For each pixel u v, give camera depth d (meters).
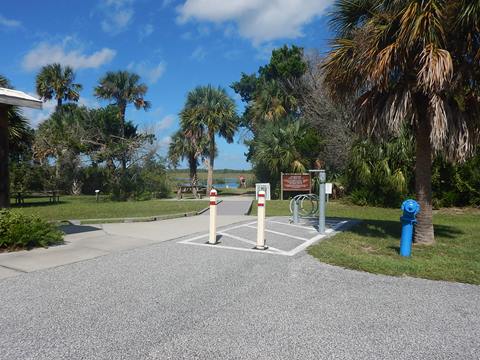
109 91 34.00
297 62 30.89
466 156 8.44
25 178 28.03
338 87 8.71
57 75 38.56
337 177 22.17
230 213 14.93
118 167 25.34
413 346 3.65
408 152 16.59
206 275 5.93
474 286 5.54
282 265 6.59
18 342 3.62
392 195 17.30
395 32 7.64
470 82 8.31
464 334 3.92
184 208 16.88
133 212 15.06
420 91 7.94
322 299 4.90
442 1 7.15
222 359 3.36
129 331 3.89
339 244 8.50
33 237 7.73
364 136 9.02
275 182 24.98
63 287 5.27
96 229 10.34
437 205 16.27
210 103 28.84
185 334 3.84
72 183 31.59
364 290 5.28
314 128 24.73
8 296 4.89
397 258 7.21
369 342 3.71
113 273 5.99
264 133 25.89
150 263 6.66
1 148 8.01
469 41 7.70
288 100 31.88
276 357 3.40
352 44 8.21
